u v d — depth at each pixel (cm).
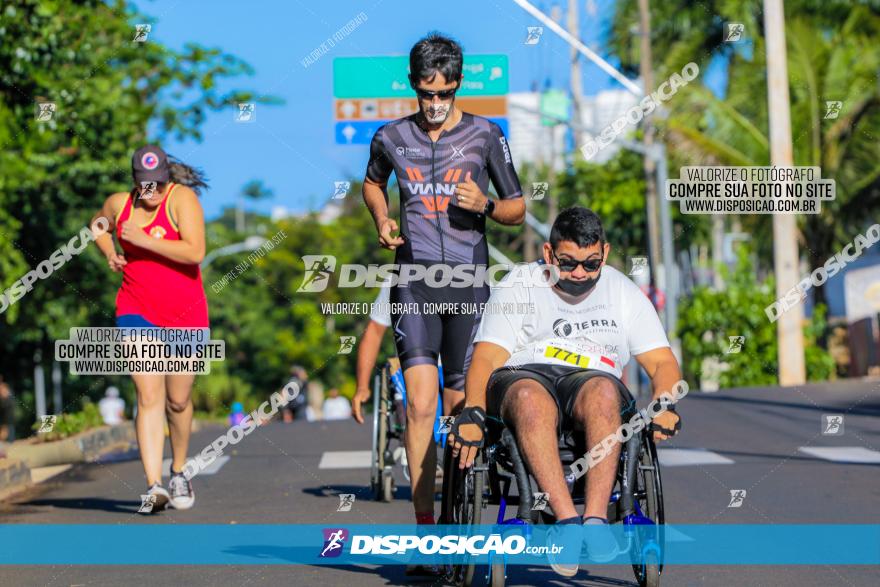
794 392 4219
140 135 4656
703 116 6738
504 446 1298
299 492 2336
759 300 5403
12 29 3650
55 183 4997
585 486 1270
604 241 1359
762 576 1446
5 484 2377
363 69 3269
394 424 2303
